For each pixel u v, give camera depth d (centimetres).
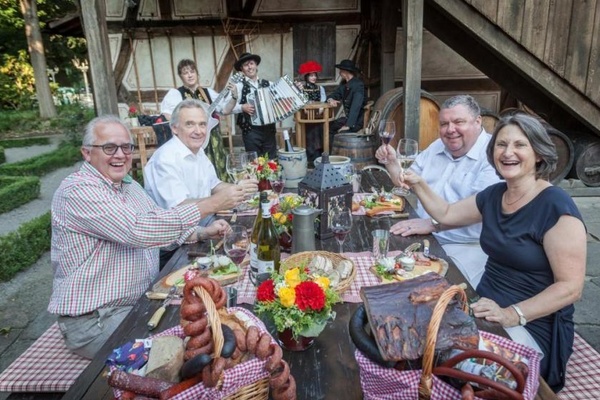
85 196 158
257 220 157
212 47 650
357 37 649
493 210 169
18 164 777
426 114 476
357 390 103
